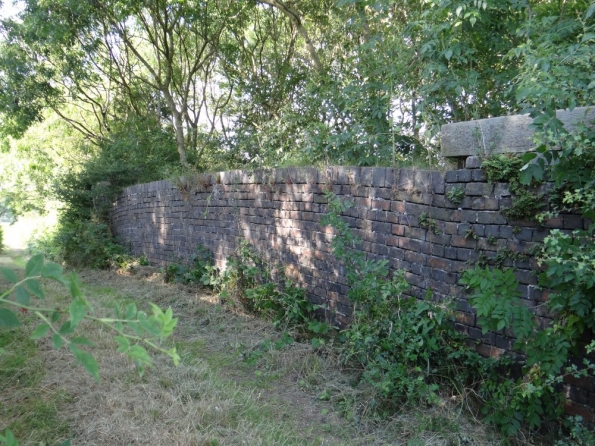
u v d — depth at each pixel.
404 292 3.99
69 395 3.30
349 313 4.57
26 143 17.98
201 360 4.27
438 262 3.69
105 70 13.98
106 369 3.69
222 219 6.82
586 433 2.63
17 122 12.72
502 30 4.41
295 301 5.01
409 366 3.47
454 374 3.39
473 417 3.11
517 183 3.09
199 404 3.23
